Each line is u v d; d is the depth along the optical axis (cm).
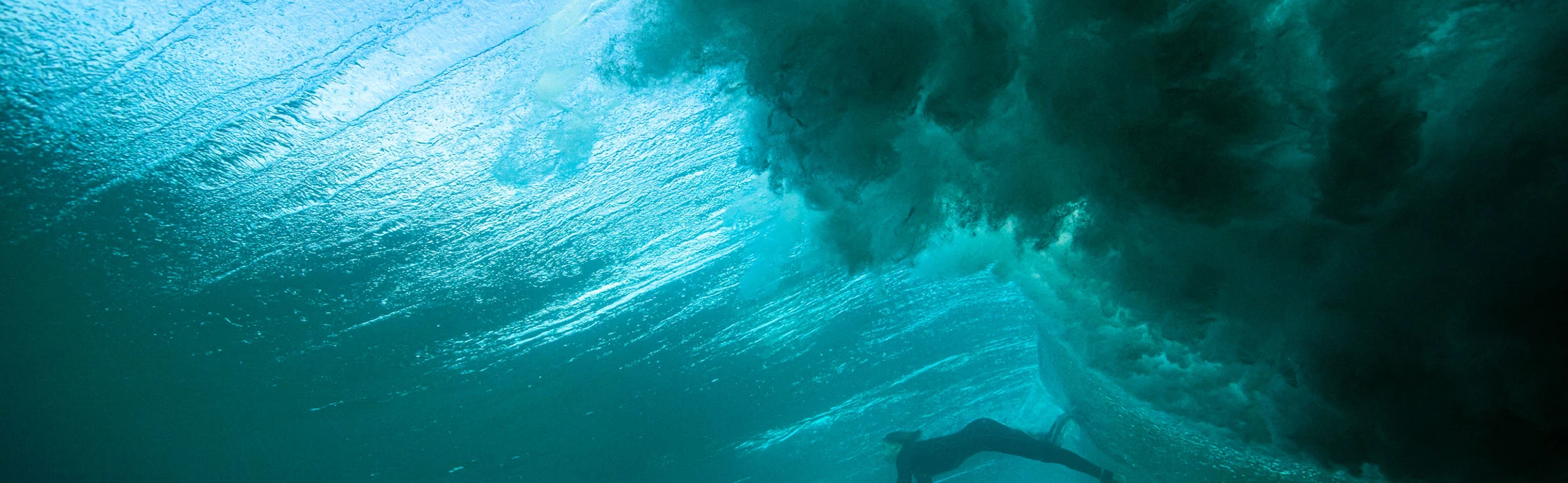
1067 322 297
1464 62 181
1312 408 220
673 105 326
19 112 356
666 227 368
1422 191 188
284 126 374
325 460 432
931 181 256
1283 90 200
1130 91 214
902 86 239
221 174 379
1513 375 178
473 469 423
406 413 415
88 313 394
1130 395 295
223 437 427
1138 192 221
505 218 381
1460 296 183
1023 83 233
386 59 369
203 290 396
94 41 365
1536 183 171
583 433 418
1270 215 210
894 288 374
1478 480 187
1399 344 194
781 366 396
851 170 260
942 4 230
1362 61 188
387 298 400
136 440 424
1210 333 234
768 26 254
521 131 362
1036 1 223
